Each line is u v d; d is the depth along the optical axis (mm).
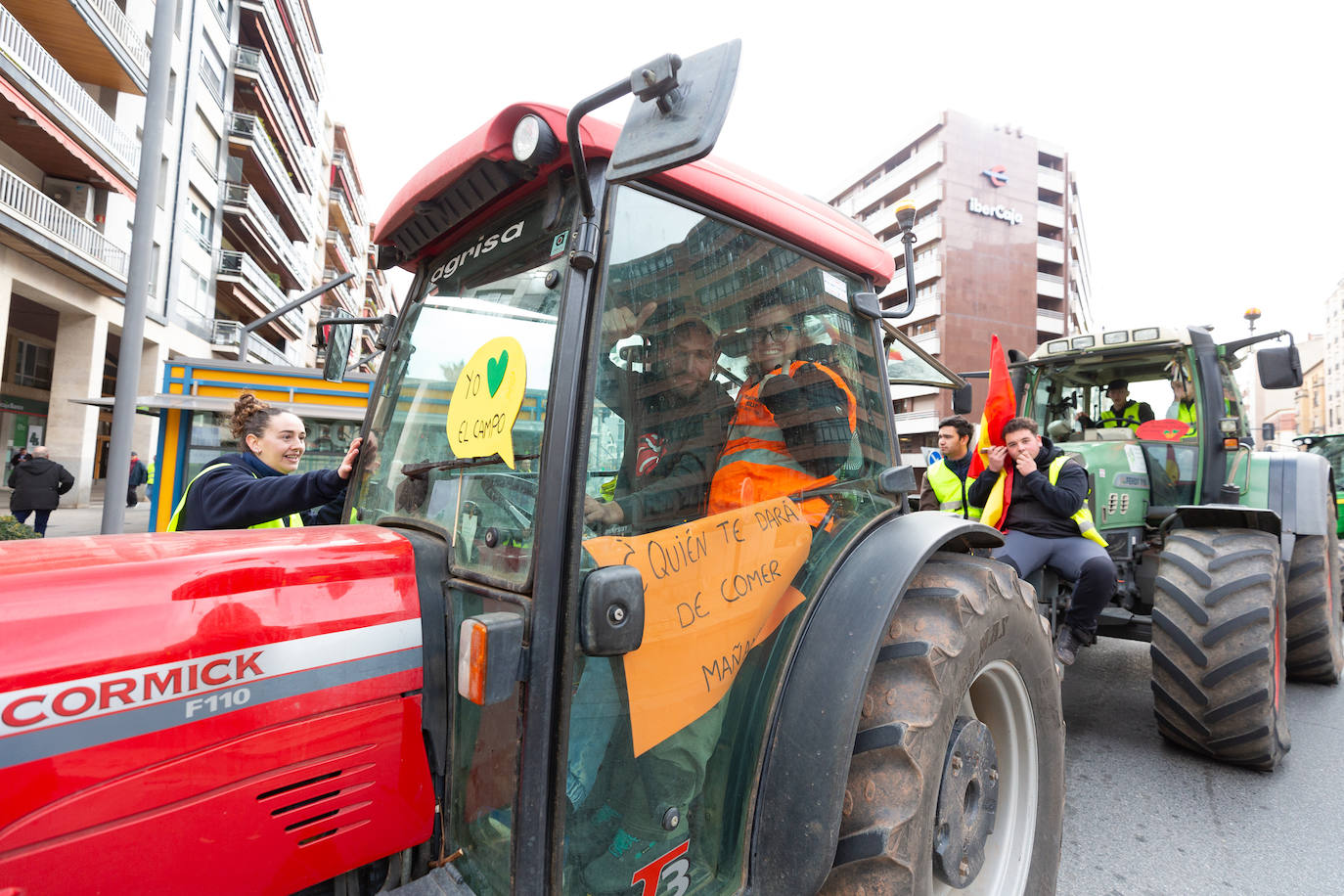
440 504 1526
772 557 1668
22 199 15469
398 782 1313
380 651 1313
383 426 1892
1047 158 49062
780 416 1789
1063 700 4480
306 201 41469
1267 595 3086
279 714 1192
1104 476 4195
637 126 1212
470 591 1354
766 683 1623
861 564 1758
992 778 1890
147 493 21125
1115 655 5590
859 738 1583
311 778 1221
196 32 23109
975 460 4207
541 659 1201
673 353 1541
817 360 1937
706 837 1494
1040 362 4988
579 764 1286
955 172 44281
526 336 1437
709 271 1643
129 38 18344
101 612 1089
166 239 22047
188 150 22922
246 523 2203
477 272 1677
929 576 1858
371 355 2291
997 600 1883
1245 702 3080
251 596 1216
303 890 1299
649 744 1383
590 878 1300
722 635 1534
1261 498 4473
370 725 1286
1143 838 2824
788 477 1775
